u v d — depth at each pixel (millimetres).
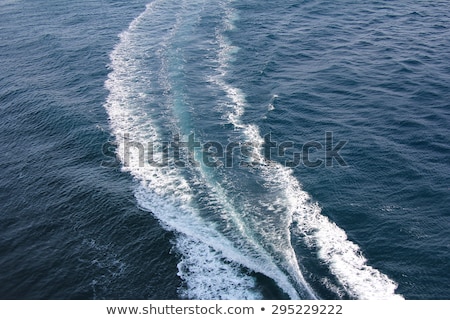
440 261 41594
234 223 45844
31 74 76250
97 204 48281
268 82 70875
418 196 48781
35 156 56719
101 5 104500
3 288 40156
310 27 88938
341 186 50500
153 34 88438
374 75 71562
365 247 43344
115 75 74000
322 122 61344
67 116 63188
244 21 92312
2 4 106500
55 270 41594
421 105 63406
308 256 42438
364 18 91750
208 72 73812
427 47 78688
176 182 50938
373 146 56281
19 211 48625
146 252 42750
